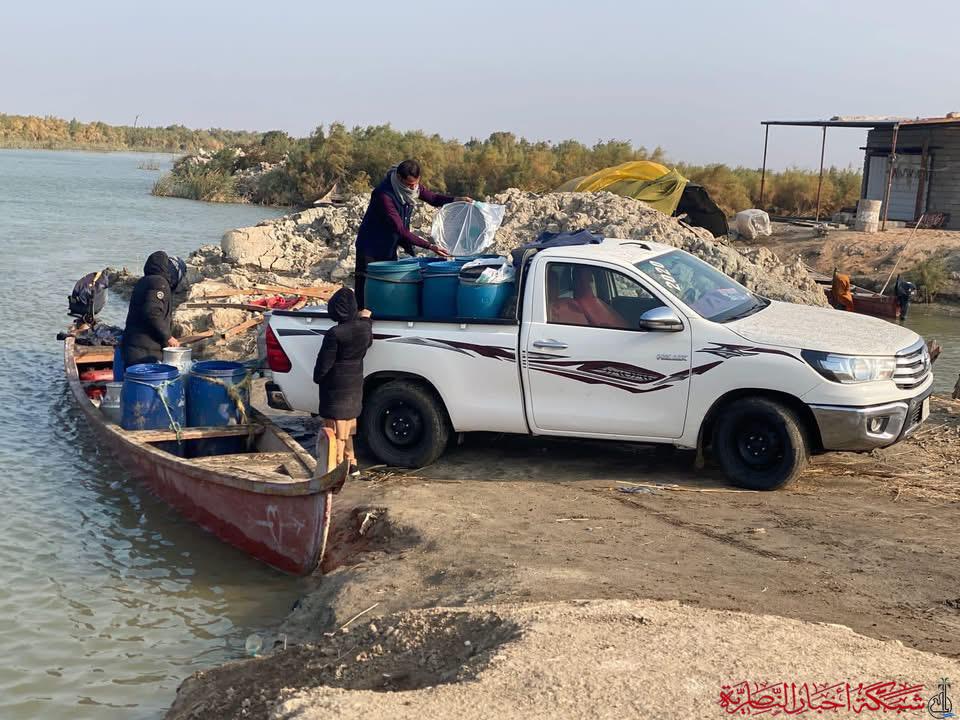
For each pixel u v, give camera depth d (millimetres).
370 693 4715
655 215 23031
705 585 6238
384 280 9289
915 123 31906
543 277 8891
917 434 10039
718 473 8961
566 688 4555
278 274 23078
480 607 5828
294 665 5789
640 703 4410
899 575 6395
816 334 8344
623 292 8734
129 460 9844
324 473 7781
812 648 4965
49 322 17953
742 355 8219
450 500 8398
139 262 26781
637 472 9062
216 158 71562
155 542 8523
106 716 5859
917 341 8656
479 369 8953
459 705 4469
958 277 26156
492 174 57781
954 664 4859
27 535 8562
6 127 167125
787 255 29828
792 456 8164
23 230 34344
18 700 6000
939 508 7805
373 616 6441
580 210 23734
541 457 9609
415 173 10297
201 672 6016
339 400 8711
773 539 7145
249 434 9844
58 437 11328
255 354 14867
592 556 6883
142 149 177750
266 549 8016
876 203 32031
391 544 7723
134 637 6828
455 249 10711
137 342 10773
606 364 8594
